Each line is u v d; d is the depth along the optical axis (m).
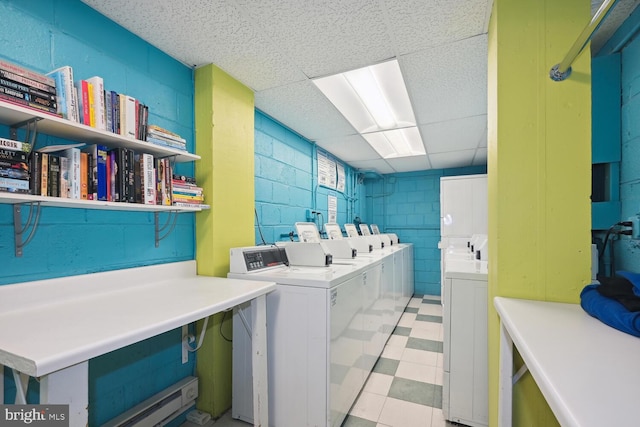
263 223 2.61
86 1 1.36
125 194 1.35
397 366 2.44
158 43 1.68
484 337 1.67
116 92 1.46
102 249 1.44
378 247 3.96
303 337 1.63
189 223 1.92
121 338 0.85
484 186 3.45
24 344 0.78
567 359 0.66
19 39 1.17
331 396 1.59
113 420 1.42
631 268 1.49
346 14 1.45
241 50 1.75
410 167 4.89
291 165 3.08
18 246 1.15
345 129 3.07
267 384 1.65
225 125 1.99
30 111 1.01
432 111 2.62
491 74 1.38
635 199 1.46
